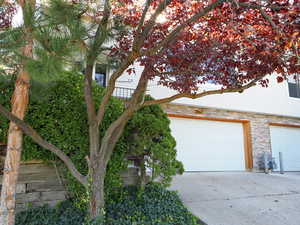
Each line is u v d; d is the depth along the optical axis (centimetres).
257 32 295
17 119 283
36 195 385
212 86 809
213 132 829
